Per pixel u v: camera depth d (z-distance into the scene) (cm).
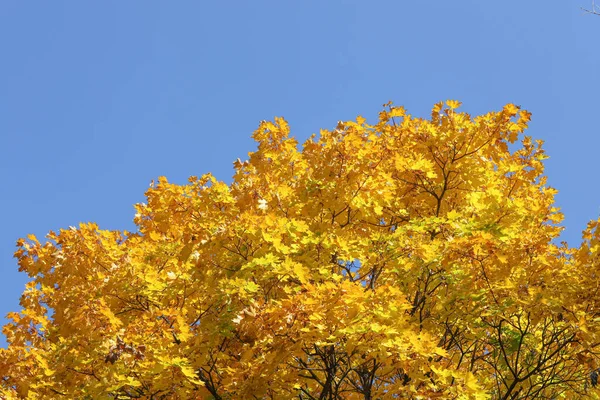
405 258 846
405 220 996
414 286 912
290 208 892
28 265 870
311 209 872
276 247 755
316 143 953
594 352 819
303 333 662
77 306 798
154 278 771
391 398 763
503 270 808
